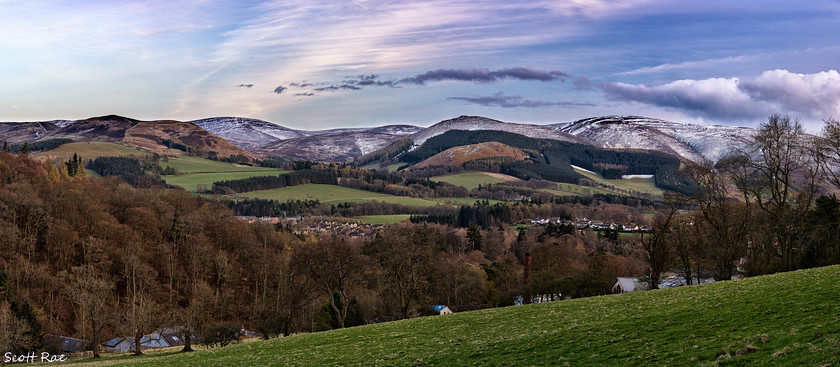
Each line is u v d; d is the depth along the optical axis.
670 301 42.72
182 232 158.88
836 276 38.50
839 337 24.75
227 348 55.94
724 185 72.00
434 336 44.38
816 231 76.50
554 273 113.81
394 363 36.19
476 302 129.50
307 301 90.75
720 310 35.56
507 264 140.62
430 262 100.12
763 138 67.75
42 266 129.88
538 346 34.88
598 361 29.66
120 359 67.56
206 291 124.38
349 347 44.84
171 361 50.91
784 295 35.72
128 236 147.12
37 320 94.81
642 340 31.95
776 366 23.36
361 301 109.81
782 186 69.62
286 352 46.62
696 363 26.11
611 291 112.81
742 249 79.38
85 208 154.50
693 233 80.62
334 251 84.12
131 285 131.00
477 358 34.44
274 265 142.00
